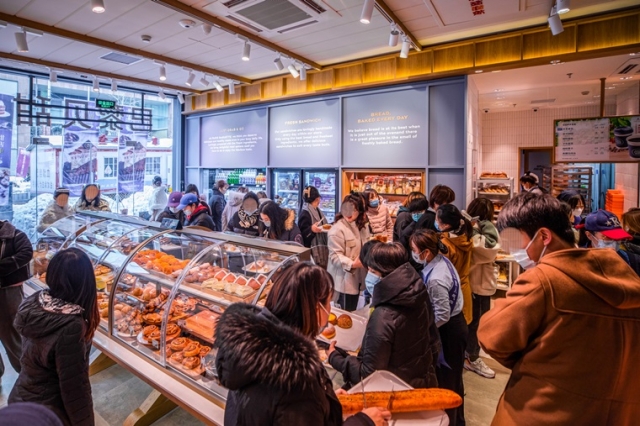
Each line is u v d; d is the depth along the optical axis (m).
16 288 2.93
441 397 1.29
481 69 4.48
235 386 0.98
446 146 4.82
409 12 3.77
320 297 1.24
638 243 2.17
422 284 1.70
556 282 1.07
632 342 1.02
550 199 1.19
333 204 5.98
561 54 4.03
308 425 0.92
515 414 1.15
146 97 7.86
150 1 3.55
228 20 3.96
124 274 2.57
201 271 2.42
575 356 1.04
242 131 7.05
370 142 5.42
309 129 6.08
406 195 5.34
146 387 2.90
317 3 3.56
